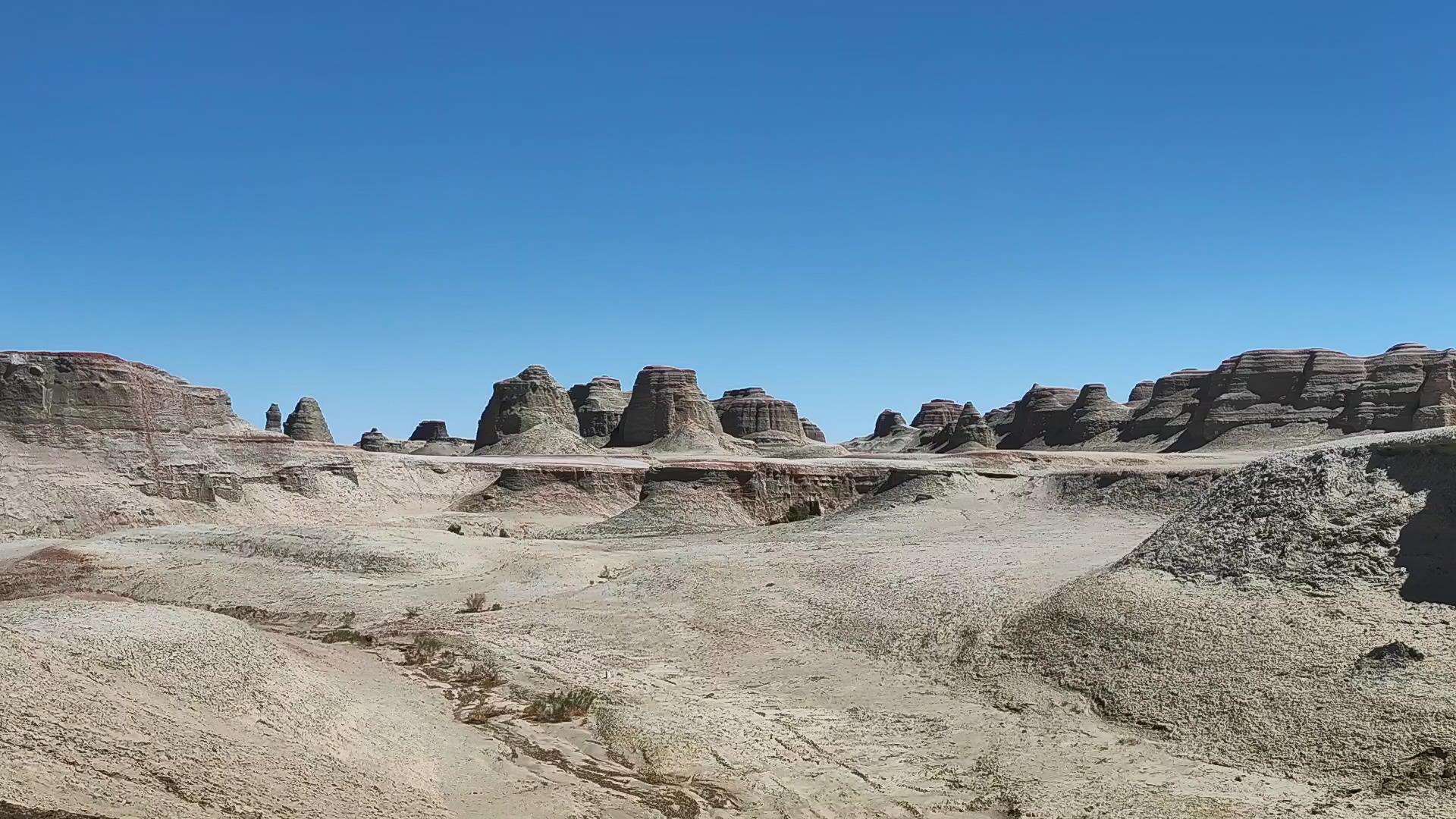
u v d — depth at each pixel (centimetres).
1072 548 4369
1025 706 2670
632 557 5756
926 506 6512
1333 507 3003
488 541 6116
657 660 3500
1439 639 2358
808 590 4200
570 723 2781
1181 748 2292
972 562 4222
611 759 2448
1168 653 2677
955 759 2398
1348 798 1938
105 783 1429
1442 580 2569
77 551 5650
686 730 2623
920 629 3412
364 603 4703
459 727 2628
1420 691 2188
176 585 5112
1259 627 2648
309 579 5147
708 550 5678
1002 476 7094
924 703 2816
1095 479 6103
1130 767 2216
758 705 2905
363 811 1731
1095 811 2017
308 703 2289
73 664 1934
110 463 7544
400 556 5384
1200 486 5469
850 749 2500
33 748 1452
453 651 3694
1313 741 2158
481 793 2070
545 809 1981
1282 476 3275
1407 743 2047
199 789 1546
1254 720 2294
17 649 1878
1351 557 2789
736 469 8900
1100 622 2966
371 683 2906
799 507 8356
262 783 1680
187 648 2267
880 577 4162
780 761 2412
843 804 2138
